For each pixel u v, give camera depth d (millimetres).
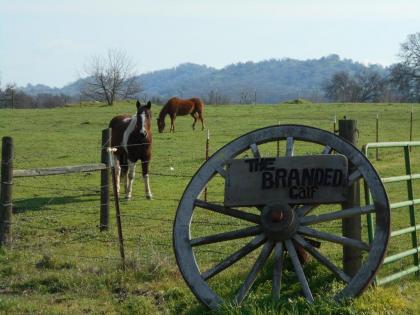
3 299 9578
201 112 42781
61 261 11875
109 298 9734
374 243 8297
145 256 12047
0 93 96125
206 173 9094
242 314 7988
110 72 90062
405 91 113375
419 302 8844
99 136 38938
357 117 48062
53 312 9055
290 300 8250
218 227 15219
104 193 15234
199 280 8602
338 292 8445
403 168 24828
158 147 33344
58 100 117688
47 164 27609
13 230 15109
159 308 9242
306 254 9953
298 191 8695
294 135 9047
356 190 9281
